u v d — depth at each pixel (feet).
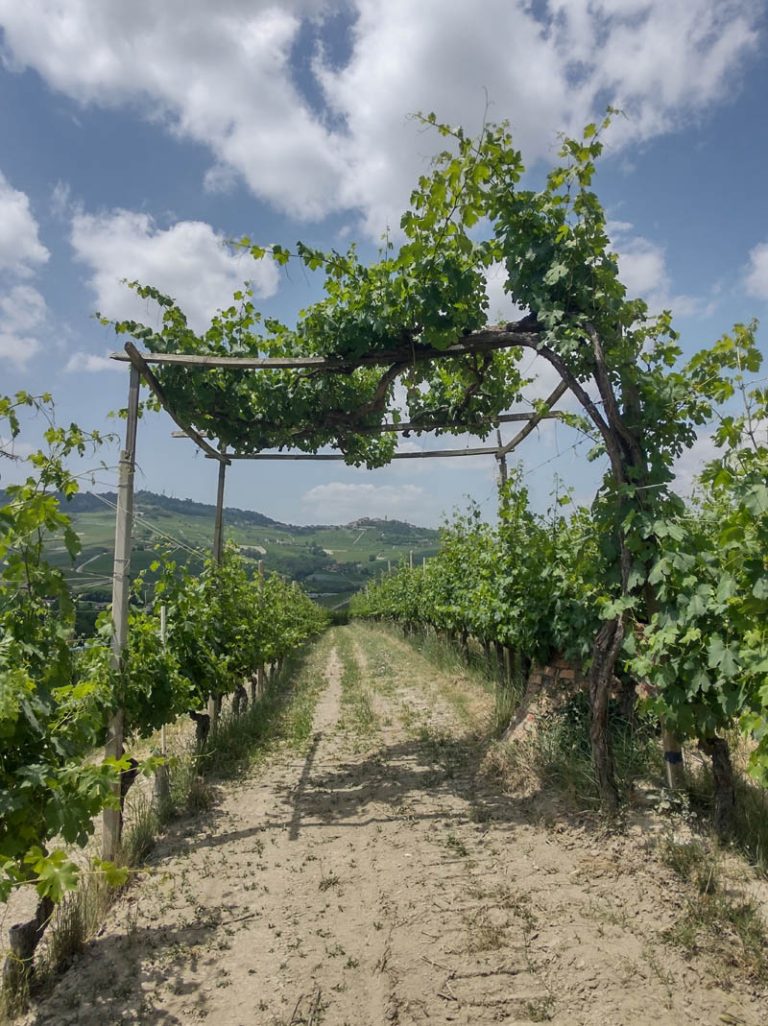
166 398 21.67
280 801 19.89
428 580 54.85
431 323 18.08
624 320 15.88
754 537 11.07
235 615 31.32
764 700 10.73
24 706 9.67
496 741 22.47
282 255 18.51
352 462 27.35
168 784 19.12
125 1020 9.70
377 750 25.20
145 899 13.58
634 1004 9.18
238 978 10.60
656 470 14.98
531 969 10.16
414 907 12.43
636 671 14.34
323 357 19.47
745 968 9.80
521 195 16.43
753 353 13.25
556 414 23.81
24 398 11.11
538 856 14.23
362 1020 9.36
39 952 11.64
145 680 18.03
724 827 13.46
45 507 10.44
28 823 9.66
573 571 21.39
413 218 16.92
